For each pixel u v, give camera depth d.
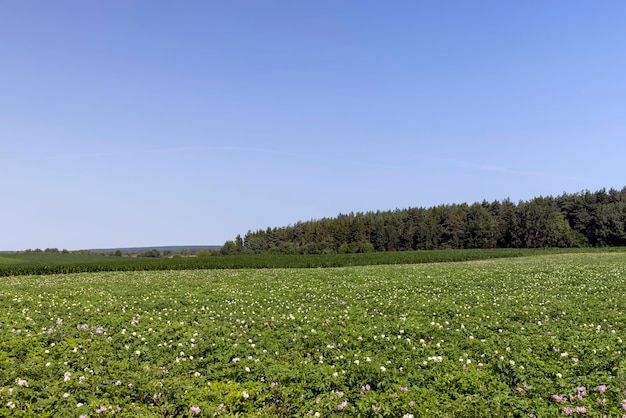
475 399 7.55
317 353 10.46
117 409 7.14
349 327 12.80
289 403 7.77
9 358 9.38
